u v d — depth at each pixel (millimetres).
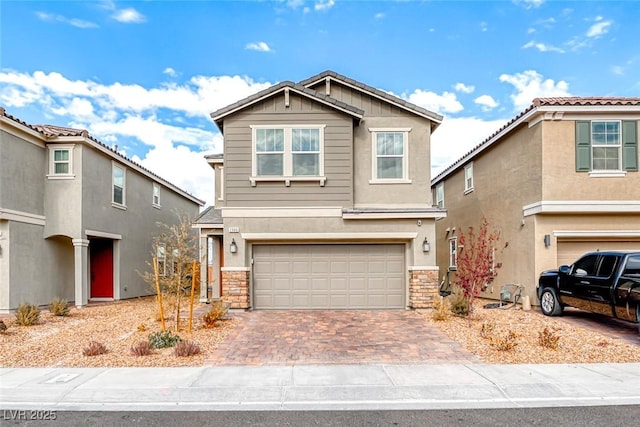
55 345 8875
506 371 6840
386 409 5488
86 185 15414
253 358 7770
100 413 5375
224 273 12688
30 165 14273
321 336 9445
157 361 7574
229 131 13062
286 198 12930
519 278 13820
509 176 14625
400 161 13500
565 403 5656
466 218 18688
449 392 6023
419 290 12617
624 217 12844
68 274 16312
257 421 5117
